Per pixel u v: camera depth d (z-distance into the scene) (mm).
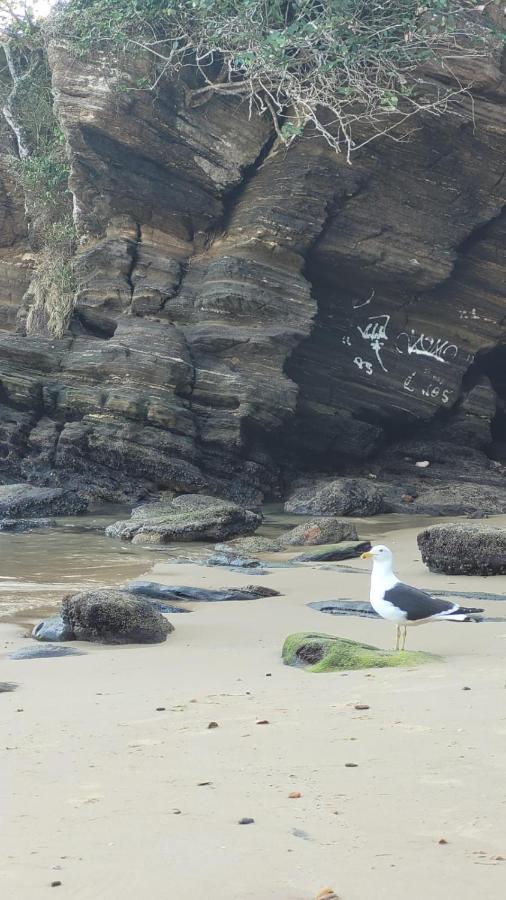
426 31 22406
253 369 24219
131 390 23359
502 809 3133
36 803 3455
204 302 24438
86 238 25531
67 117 23641
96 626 8258
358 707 4812
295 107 22828
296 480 25344
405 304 26391
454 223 25094
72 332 24500
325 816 3160
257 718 4773
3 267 27234
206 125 23953
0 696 5902
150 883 2635
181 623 9188
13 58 28109
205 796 3453
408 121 23531
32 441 23469
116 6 22984
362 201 24641
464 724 4270
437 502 23141
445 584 11750
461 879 2596
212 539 17547
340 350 26453
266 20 22484
